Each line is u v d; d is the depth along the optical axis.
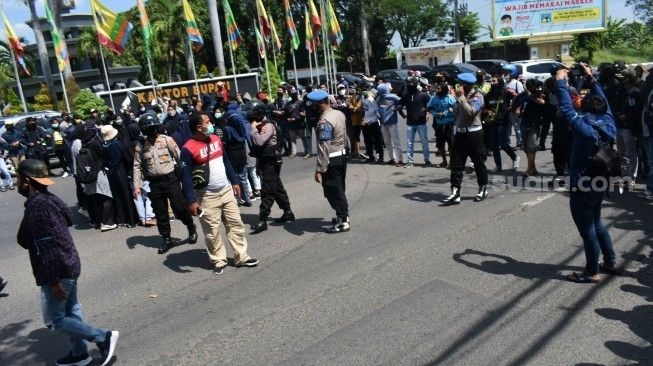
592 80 5.39
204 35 38.69
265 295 5.38
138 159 7.35
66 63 23.88
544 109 9.12
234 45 21.41
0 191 13.60
